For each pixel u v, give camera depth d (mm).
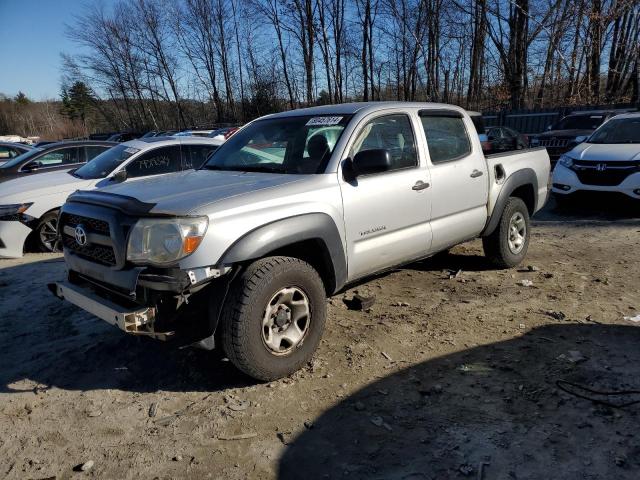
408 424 3010
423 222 4535
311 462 2736
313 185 3705
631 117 9172
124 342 4242
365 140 4148
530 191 5988
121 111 48406
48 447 2959
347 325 4387
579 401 3141
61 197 7395
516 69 24844
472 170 5016
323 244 3691
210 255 3117
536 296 4910
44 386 3629
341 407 3211
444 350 3881
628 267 5711
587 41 23797
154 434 3033
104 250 3414
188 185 3695
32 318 4855
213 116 43219
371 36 31812
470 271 5777
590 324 4227
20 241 7113
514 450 2740
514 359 3693
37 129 71688
